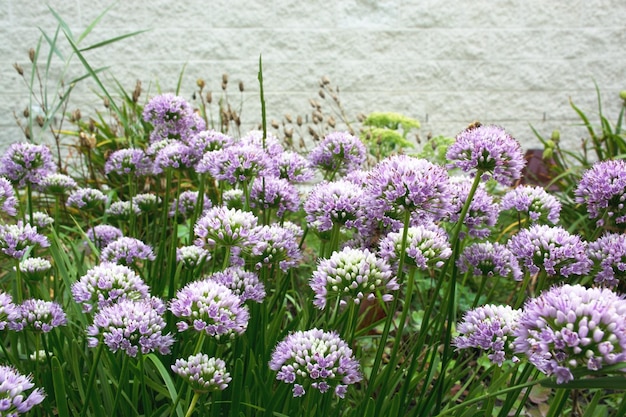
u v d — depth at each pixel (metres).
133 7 2.00
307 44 2.05
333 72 2.07
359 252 0.54
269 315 0.68
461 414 0.60
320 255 0.72
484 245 0.63
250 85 2.06
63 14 1.98
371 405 0.56
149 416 0.58
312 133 1.26
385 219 0.60
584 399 0.78
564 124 2.14
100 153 1.41
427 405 0.62
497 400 0.79
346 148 0.75
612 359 0.41
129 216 0.88
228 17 2.03
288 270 0.69
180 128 0.84
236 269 0.59
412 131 2.10
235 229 0.57
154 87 2.04
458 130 2.13
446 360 0.61
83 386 0.62
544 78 2.12
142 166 0.83
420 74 2.09
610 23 2.10
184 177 1.23
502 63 2.10
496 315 0.55
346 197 0.61
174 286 0.70
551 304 0.43
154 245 0.89
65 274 0.66
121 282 0.57
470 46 2.09
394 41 2.07
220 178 0.66
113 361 0.60
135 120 1.47
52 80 2.00
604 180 0.59
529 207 0.69
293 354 0.51
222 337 0.53
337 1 2.04
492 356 0.53
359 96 2.09
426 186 0.53
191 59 2.04
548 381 0.45
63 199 1.10
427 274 1.04
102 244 0.80
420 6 2.05
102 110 2.00
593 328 0.42
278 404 0.59
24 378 0.47
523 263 0.59
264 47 2.04
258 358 0.62
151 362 0.64
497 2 2.06
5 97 1.99
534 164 1.59
